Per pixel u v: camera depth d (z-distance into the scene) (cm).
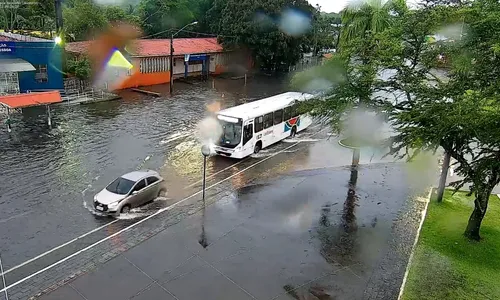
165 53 4466
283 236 1459
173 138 2595
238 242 1402
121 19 4638
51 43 3375
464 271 1264
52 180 1867
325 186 1931
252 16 5044
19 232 1411
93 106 3288
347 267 1291
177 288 1146
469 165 1360
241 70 5581
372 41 1645
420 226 1551
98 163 2105
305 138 2781
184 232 1452
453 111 1209
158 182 1722
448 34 1414
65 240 1370
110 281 1159
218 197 1770
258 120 2377
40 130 2597
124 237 1401
